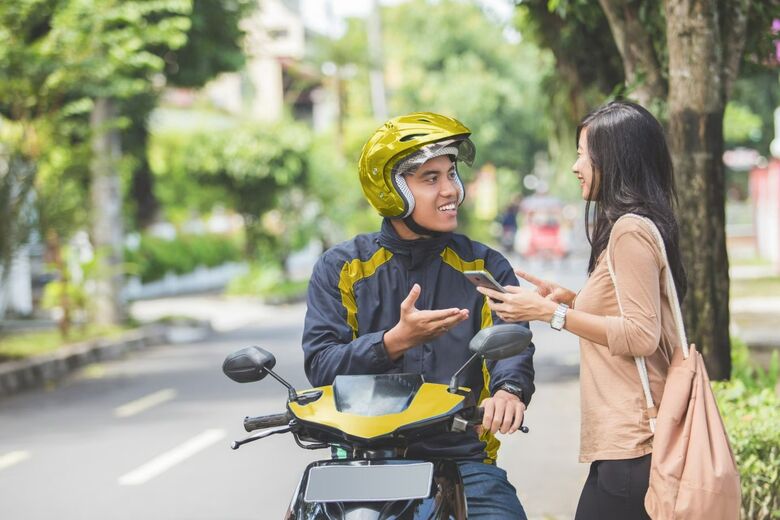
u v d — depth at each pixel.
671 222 4.78
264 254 41.25
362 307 5.02
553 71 17.11
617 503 4.79
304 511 4.21
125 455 11.94
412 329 4.59
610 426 4.77
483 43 76.75
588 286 4.86
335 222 41.88
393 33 78.62
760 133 53.72
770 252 42.28
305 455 11.69
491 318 5.00
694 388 4.71
